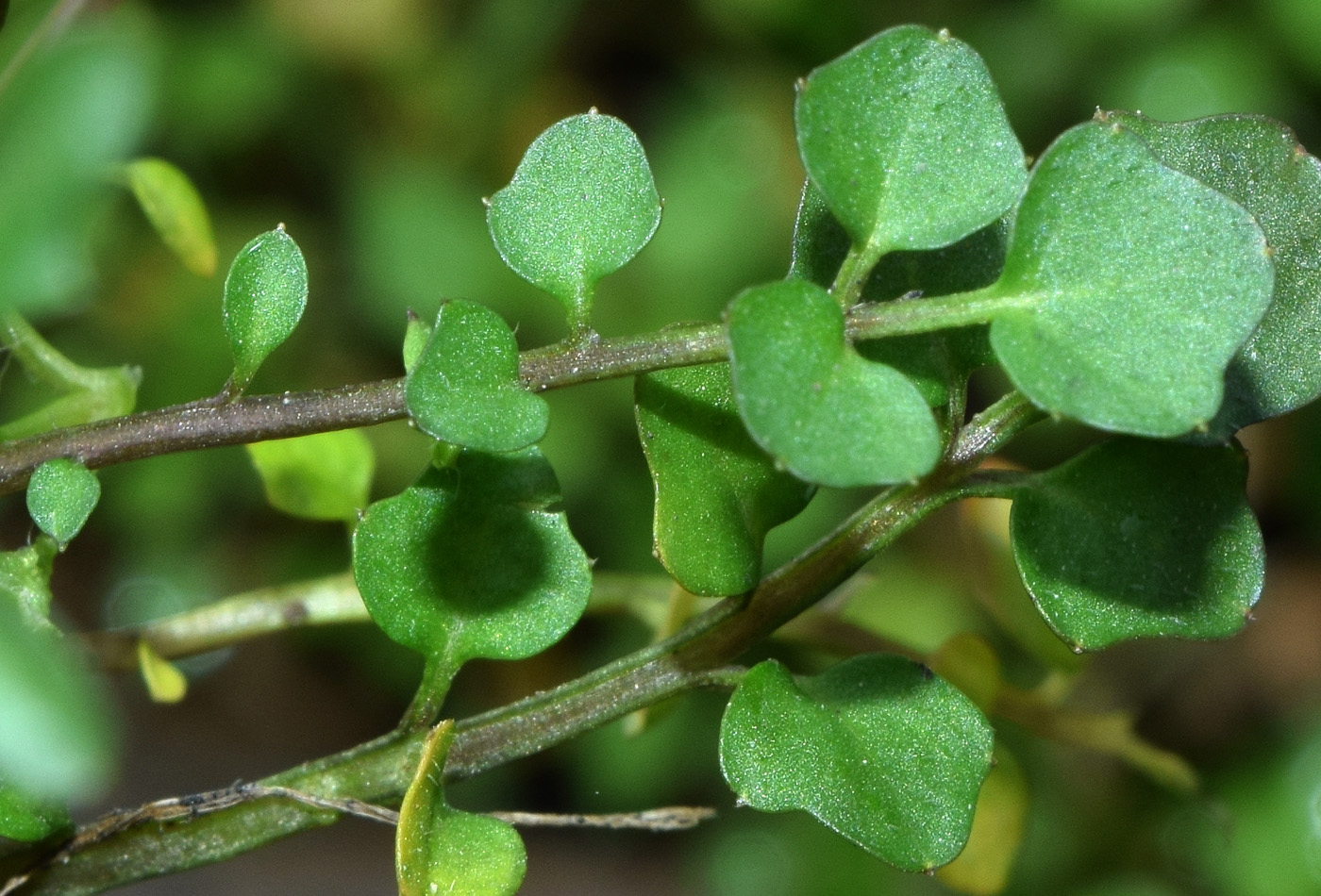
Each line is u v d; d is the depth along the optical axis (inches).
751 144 15.2
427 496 6.1
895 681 6.1
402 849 5.9
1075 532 6.1
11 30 5.7
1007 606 7.1
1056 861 13.4
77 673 5.3
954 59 5.9
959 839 6.0
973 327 6.1
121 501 14.1
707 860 13.9
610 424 13.9
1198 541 6.1
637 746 14.1
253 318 6.0
